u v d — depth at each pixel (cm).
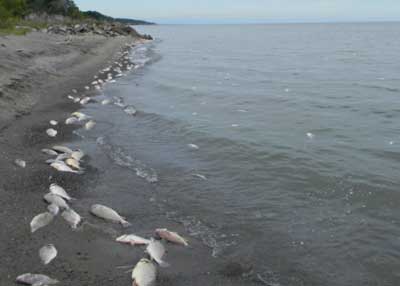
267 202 914
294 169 1099
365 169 1095
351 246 745
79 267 652
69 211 804
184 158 1188
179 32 14888
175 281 639
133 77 2747
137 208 874
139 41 7125
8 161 1070
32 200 862
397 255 719
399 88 2328
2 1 5619
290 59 4125
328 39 8450
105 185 977
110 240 739
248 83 2566
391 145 1305
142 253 701
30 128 1390
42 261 655
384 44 6656
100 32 6812
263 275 664
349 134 1428
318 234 785
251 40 8244
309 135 1409
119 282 624
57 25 6375
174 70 3212
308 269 682
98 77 2542
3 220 771
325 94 2156
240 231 795
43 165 1060
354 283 649
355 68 3316
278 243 755
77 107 1738
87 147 1241
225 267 681
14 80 1820
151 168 1100
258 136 1391
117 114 1664
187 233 783
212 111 1775
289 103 1931
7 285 589
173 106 1866
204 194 952
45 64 2420
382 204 900
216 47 6103
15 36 3216
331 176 1047
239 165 1136
